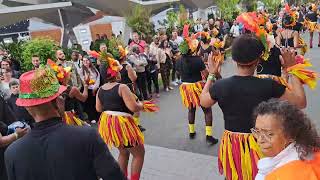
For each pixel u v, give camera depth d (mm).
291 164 1721
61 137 2135
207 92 3322
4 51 9555
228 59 14141
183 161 5516
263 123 1846
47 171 2145
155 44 10453
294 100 2971
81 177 2141
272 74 5188
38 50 7148
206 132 6168
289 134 1802
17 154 2182
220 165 3395
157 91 10000
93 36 19375
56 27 19641
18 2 16797
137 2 17922
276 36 8438
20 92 2211
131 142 4305
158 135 6781
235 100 3039
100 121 4449
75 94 5113
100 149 2164
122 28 19031
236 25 15844
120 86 4293
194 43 6273
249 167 3092
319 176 1667
